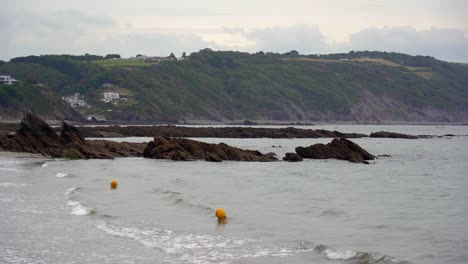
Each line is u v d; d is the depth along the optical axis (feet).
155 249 76.33
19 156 221.66
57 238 82.28
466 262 66.95
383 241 79.00
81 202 112.27
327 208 108.47
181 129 439.22
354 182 156.35
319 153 237.25
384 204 114.32
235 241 80.64
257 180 158.30
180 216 99.19
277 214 101.65
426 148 336.70
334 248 74.84
